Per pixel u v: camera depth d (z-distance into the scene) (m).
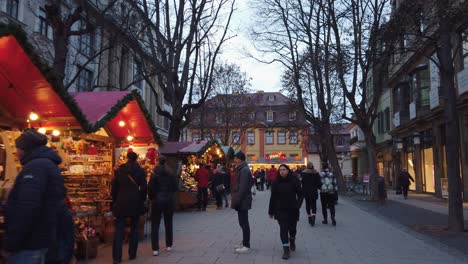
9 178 6.42
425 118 22.94
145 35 20.48
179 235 9.57
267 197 23.19
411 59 18.25
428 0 10.18
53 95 6.80
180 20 17.80
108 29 15.59
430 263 6.82
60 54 11.36
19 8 17.84
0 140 6.62
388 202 19.73
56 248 4.21
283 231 7.12
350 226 11.19
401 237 9.41
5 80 6.55
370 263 6.76
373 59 17.14
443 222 12.13
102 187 8.48
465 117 18.70
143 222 8.93
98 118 7.63
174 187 7.62
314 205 11.28
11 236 3.07
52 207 3.34
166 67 17.70
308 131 38.22
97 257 7.15
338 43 16.88
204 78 22.38
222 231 10.23
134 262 6.72
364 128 19.72
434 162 22.72
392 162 32.75
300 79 28.53
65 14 14.67
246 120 41.84
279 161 46.25
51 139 7.66
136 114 10.03
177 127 19.45
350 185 30.64
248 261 6.80
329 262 6.79
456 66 19.03
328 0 17.09
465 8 9.90
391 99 32.03
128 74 28.09
